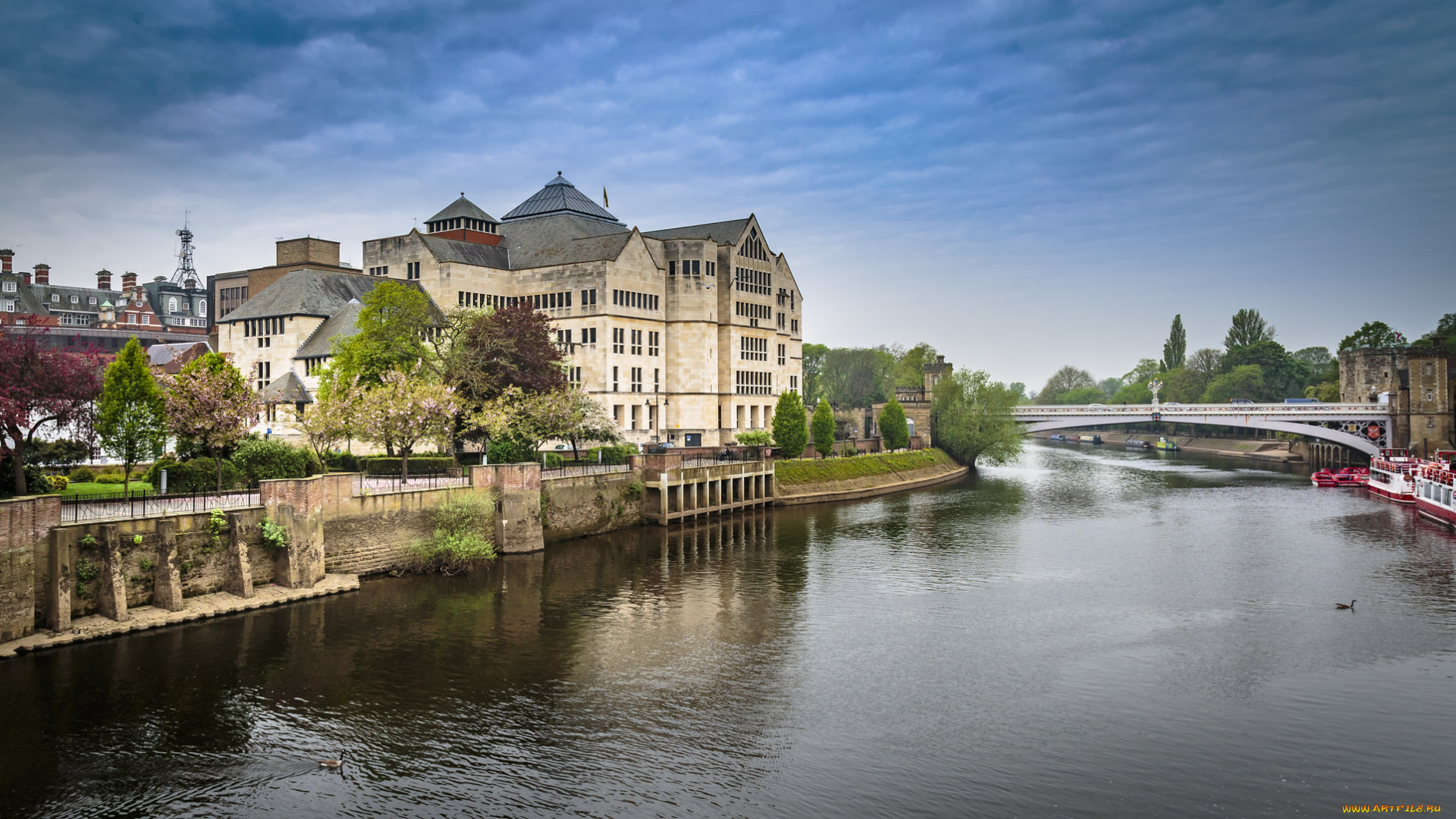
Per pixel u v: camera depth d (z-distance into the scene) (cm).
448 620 5241
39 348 5753
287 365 9919
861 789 3338
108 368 5681
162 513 4988
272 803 3203
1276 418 14275
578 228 12256
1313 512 9631
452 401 7169
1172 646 4938
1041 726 3884
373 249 11562
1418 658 4741
